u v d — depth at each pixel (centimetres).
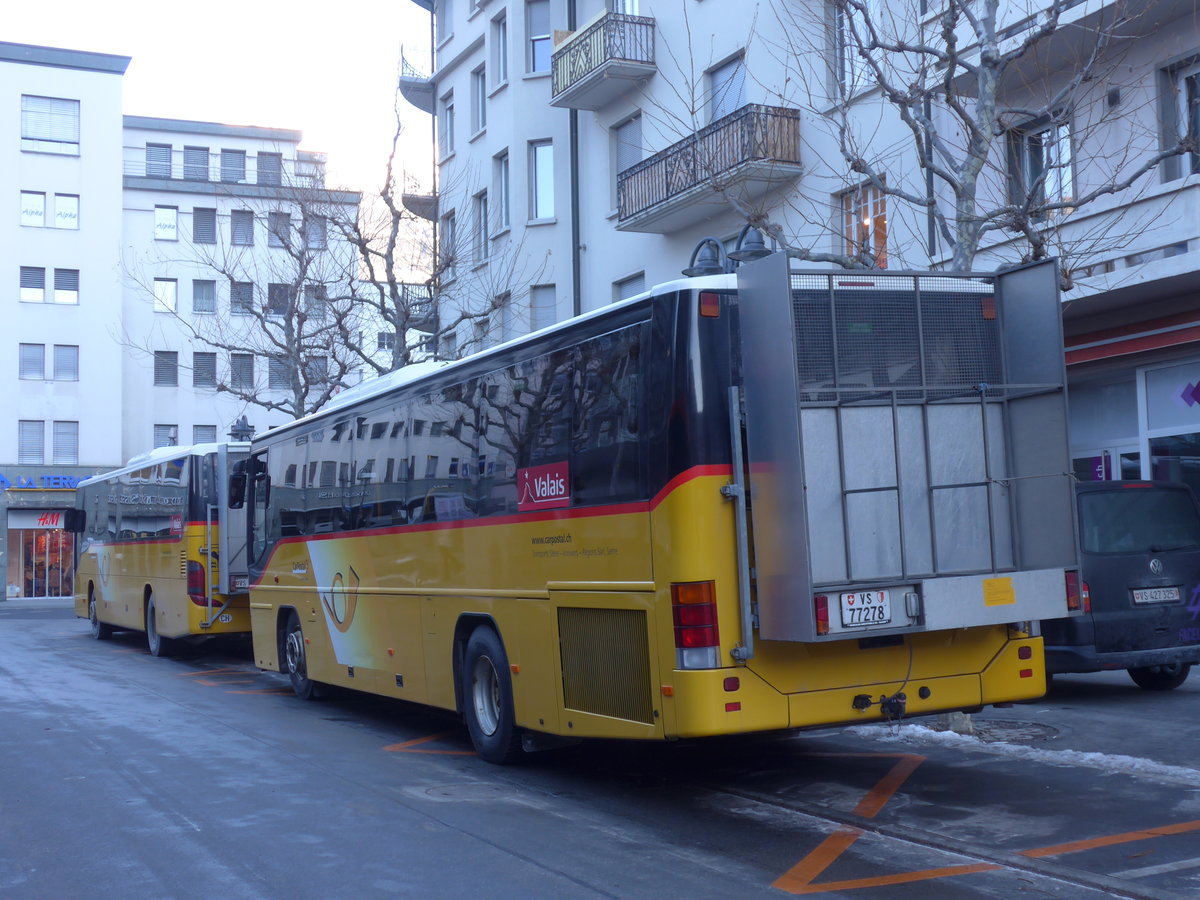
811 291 709
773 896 579
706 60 2225
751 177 1955
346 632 1218
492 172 2961
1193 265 1402
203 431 4925
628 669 750
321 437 1312
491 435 927
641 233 2414
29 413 4691
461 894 591
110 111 4847
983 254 1614
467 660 962
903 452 715
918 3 1656
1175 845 649
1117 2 1310
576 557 805
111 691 1497
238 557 1789
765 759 945
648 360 737
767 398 687
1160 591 1104
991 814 732
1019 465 751
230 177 5122
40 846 700
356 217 2858
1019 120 1578
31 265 4728
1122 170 1505
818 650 714
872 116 1817
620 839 696
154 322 4894
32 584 4716
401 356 2583
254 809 789
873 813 745
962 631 755
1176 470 1608
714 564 698
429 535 1029
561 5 2808
